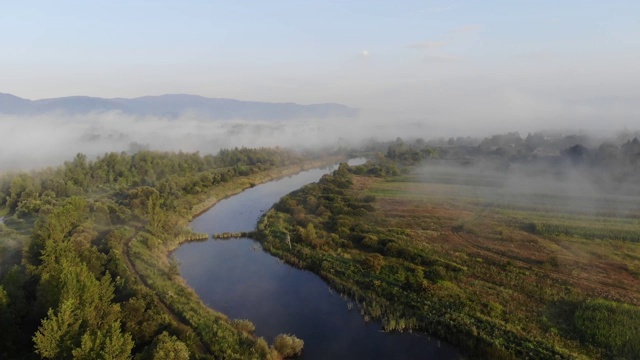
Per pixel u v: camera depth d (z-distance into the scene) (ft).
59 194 388.57
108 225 281.54
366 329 164.66
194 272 226.17
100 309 135.44
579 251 221.05
